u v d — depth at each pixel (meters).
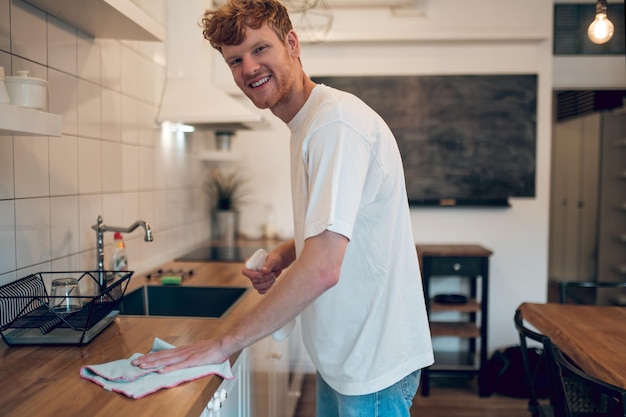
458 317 3.74
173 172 2.90
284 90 1.28
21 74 1.23
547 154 3.62
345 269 1.29
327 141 1.16
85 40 1.88
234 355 1.38
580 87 3.92
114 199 2.15
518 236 3.67
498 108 3.62
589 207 5.86
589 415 1.89
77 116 1.84
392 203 1.31
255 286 1.65
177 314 2.18
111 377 1.09
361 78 3.64
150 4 2.51
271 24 1.23
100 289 1.58
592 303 5.62
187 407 0.99
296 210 1.38
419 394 3.37
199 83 2.68
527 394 3.27
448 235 3.71
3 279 1.46
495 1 3.54
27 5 1.53
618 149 5.54
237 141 3.78
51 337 1.35
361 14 3.57
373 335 1.29
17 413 0.96
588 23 3.89
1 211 1.45
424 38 3.50
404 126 3.65
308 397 3.33
